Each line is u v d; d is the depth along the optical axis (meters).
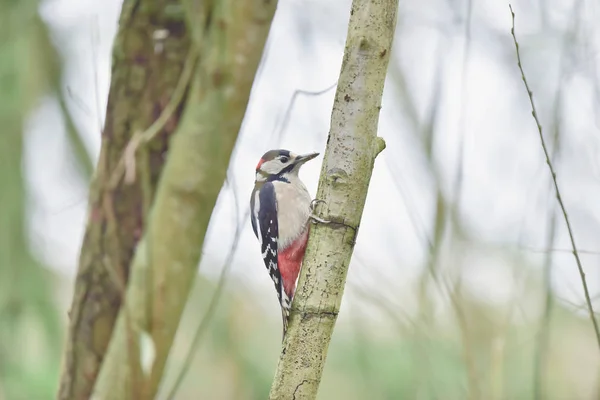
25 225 9.23
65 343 7.52
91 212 7.39
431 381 6.71
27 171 9.23
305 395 5.03
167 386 10.02
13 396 8.90
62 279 9.89
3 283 9.15
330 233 5.11
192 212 6.77
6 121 9.05
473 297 7.33
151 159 7.38
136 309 6.71
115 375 6.65
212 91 6.66
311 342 5.05
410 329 6.93
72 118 9.13
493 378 6.38
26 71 9.06
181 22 7.40
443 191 6.80
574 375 8.97
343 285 5.14
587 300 5.36
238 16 6.59
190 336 9.62
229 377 9.60
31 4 8.70
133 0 7.39
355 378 9.75
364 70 5.11
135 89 7.39
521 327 7.50
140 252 6.79
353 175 5.12
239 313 9.52
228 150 6.75
